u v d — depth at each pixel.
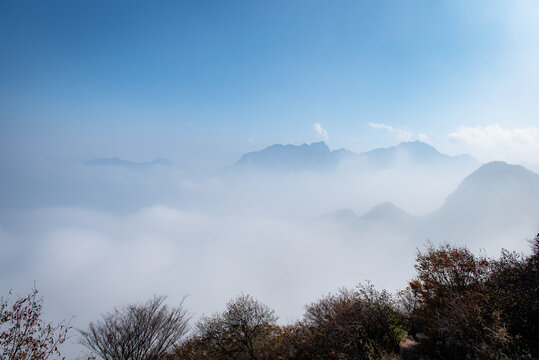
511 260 10.52
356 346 10.84
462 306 9.53
